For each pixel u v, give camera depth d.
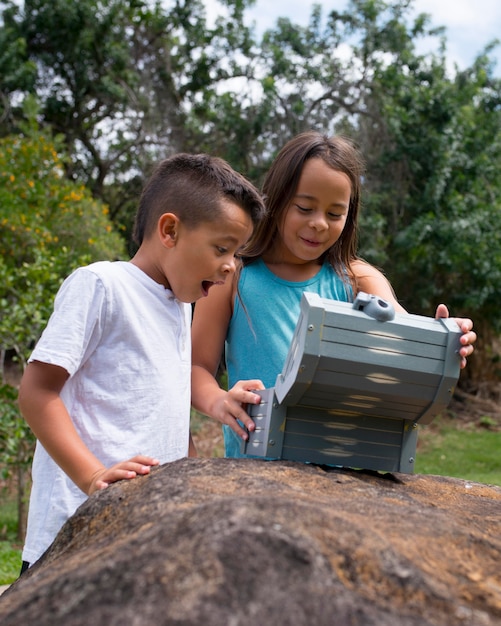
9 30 10.98
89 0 11.28
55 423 1.51
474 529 1.15
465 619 0.84
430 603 0.86
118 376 1.63
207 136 11.52
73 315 1.58
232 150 10.83
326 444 1.55
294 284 2.02
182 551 0.88
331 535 0.92
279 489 1.18
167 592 0.83
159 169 1.76
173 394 1.70
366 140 10.77
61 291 1.64
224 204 1.61
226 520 0.91
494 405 11.64
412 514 1.12
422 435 10.38
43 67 11.84
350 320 1.42
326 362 1.41
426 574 0.90
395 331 1.44
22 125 9.48
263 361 1.97
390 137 10.70
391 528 1.02
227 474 1.28
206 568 0.85
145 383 1.65
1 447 5.91
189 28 11.55
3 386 5.89
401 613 0.84
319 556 0.88
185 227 1.63
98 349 1.63
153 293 1.70
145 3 11.46
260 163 10.92
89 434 1.61
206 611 0.80
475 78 10.99
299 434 1.54
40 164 8.49
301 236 1.90
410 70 10.95
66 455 1.49
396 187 10.73
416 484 1.54
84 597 0.87
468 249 10.30
